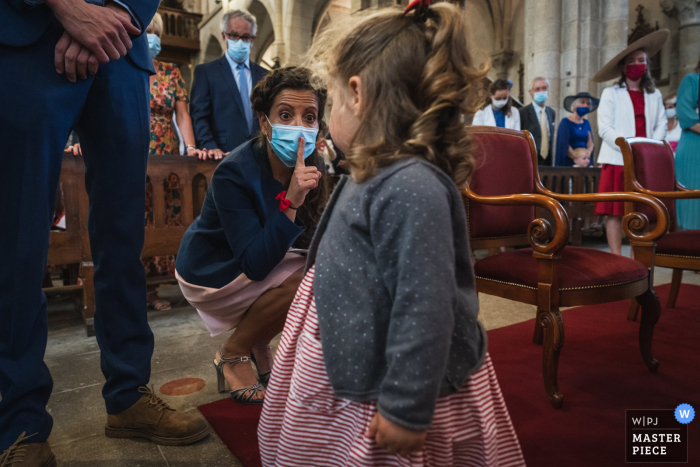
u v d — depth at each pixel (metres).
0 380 1.18
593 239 6.54
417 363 0.65
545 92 5.92
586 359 2.15
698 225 3.80
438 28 0.76
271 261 1.50
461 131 0.80
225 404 1.73
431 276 0.67
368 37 0.78
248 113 3.40
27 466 1.15
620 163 3.80
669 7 14.48
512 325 2.72
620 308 3.02
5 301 1.16
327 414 0.84
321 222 0.92
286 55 13.24
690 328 2.57
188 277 1.73
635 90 3.97
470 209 2.03
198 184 3.27
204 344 2.46
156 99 3.23
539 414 1.64
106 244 1.38
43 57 1.15
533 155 2.30
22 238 1.16
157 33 3.14
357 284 0.77
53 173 1.21
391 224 0.70
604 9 8.08
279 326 1.76
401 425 0.65
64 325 2.88
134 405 1.46
